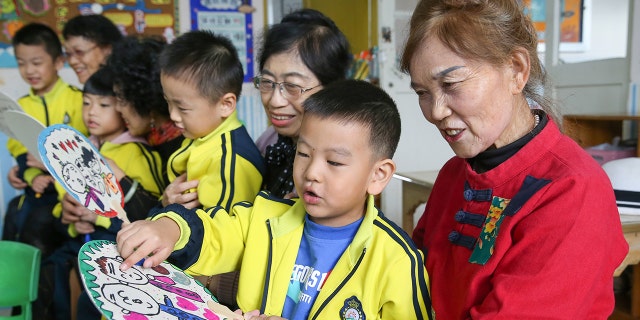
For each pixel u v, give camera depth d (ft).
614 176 4.80
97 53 7.21
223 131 3.95
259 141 4.91
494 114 2.33
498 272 2.33
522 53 2.34
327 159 2.55
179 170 4.16
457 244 2.64
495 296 2.18
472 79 2.26
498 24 2.28
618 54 7.59
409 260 2.62
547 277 2.13
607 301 2.42
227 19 11.30
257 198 3.08
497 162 2.56
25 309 4.82
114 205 2.78
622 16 7.52
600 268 2.19
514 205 2.38
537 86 2.62
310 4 12.22
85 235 5.12
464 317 2.39
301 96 3.66
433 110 2.37
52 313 5.57
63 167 2.51
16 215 7.04
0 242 4.91
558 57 8.51
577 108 8.13
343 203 2.58
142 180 4.89
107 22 7.36
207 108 3.93
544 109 2.66
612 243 2.29
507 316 2.11
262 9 11.53
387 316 2.59
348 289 2.62
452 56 2.25
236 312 2.38
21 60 7.24
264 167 4.04
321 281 2.70
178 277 2.45
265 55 3.77
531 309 2.11
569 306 2.13
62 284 5.54
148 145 5.15
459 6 2.31
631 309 5.91
